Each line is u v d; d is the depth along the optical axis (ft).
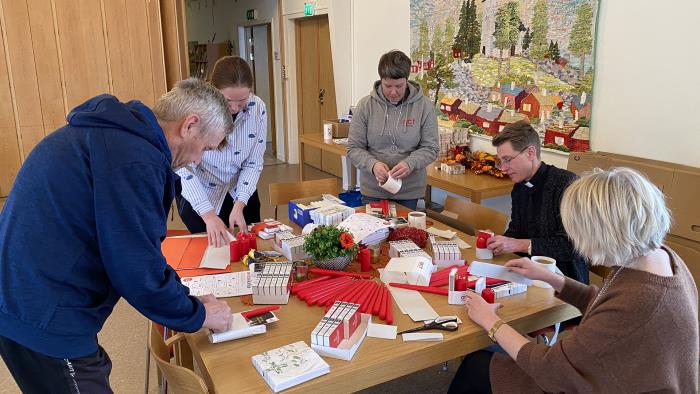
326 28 21.20
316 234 6.16
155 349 4.55
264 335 4.80
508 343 4.54
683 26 8.70
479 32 13.09
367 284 5.79
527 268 5.39
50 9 16.94
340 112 19.95
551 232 6.88
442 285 5.83
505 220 8.09
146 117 4.01
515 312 5.24
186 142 4.46
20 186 3.83
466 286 5.41
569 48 10.71
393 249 6.62
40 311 3.84
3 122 17.01
